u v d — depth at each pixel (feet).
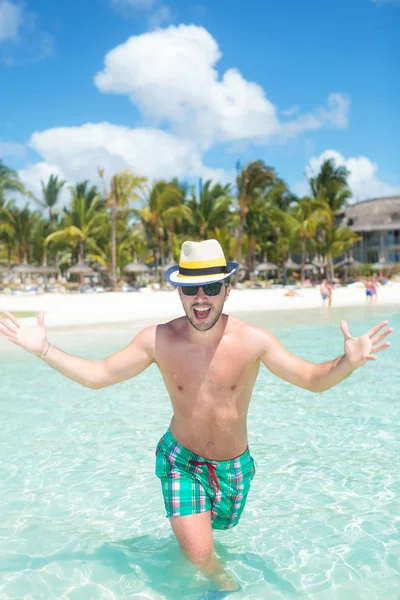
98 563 10.19
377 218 223.51
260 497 13.17
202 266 8.76
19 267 162.61
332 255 174.70
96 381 9.48
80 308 79.20
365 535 11.14
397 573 9.67
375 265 201.05
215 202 163.32
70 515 12.32
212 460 9.61
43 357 9.32
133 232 187.62
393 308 83.92
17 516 12.25
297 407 22.04
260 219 172.65
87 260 185.68
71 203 164.55
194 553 9.12
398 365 31.55
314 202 171.63
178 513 9.43
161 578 9.57
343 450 16.57
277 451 16.57
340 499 12.96
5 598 9.05
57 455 16.40
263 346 9.23
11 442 17.72
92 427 19.49
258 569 9.89
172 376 9.45
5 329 9.33
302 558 10.28
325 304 92.43
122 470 15.15
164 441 10.05
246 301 97.35
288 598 8.91
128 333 48.85
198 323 8.86
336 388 25.63
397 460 15.58
